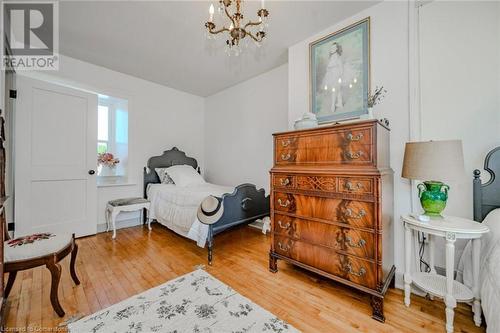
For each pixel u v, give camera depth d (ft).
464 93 5.64
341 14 6.97
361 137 5.16
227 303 5.38
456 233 4.39
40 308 5.12
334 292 5.87
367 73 6.70
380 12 6.49
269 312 5.06
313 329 4.55
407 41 6.08
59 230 9.35
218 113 14.52
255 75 11.95
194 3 6.57
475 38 5.52
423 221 4.92
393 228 6.13
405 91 6.10
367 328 4.58
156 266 7.29
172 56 9.89
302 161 6.22
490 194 5.23
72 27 7.79
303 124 6.69
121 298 5.56
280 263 7.64
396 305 5.33
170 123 13.83
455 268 5.65
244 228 11.67
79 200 9.94
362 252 5.09
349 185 5.26
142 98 12.54
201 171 15.42
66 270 6.95
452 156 4.58
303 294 5.78
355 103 6.91
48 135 9.12
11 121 8.36
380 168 5.09
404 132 6.12
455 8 5.72
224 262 7.63
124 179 12.44
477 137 5.51
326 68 7.61
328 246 5.65
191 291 5.87
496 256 3.95
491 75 5.36
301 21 7.29
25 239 5.27
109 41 8.68
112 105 12.80
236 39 5.46
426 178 4.71
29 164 8.63
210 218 7.55
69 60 10.03
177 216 9.37
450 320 4.38
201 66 10.86
